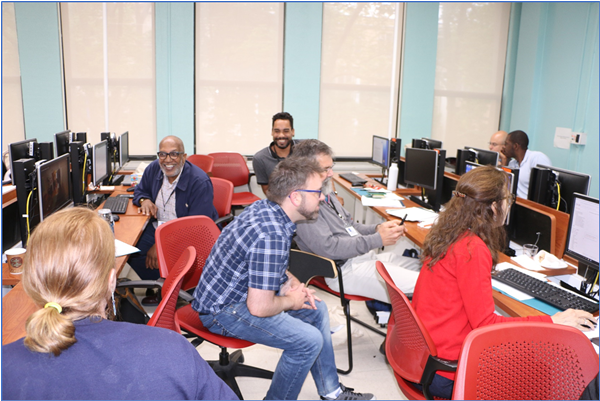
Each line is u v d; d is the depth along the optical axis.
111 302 0.87
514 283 1.79
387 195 3.75
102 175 3.56
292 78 5.24
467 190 1.48
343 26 5.24
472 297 1.40
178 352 0.76
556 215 2.24
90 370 0.70
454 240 1.47
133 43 4.92
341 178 4.60
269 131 5.36
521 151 3.88
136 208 3.06
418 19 5.30
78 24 4.79
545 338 1.10
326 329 1.89
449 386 1.45
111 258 0.79
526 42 5.43
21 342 0.73
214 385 0.80
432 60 5.42
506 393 1.11
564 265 2.06
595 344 1.35
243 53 5.14
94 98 4.96
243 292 1.64
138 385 0.72
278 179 1.59
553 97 5.12
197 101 5.16
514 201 2.41
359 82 5.39
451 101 5.64
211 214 3.04
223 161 4.70
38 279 0.73
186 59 5.01
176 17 4.91
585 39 4.66
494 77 5.68
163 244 1.96
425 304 1.55
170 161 2.91
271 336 1.65
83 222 0.77
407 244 3.36
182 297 1.69
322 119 5.42
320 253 2.19
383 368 2.35
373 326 2.79
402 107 5.47
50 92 4.84
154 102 5.08
